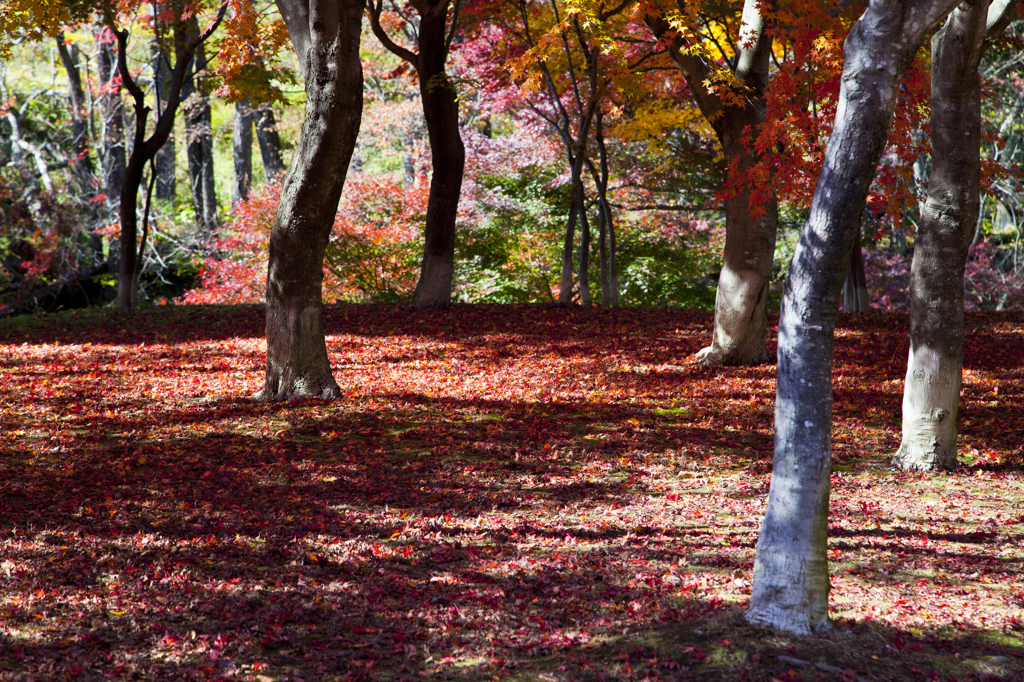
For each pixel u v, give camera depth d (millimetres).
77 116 29875
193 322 17609
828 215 4371
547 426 10000
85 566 5461
